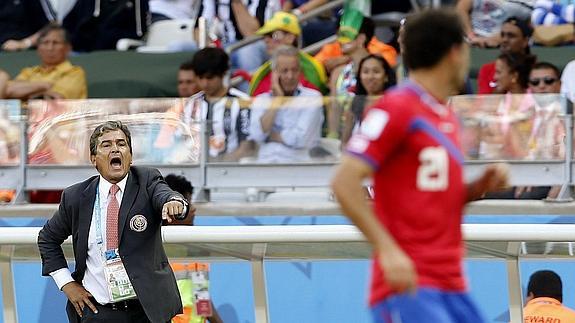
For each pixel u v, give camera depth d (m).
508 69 35.53
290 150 32.56
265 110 32.62
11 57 41.97
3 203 33.25
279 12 39.06
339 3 41.41
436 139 14.98
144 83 40.19
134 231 22.05
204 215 32.16
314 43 42.25
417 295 14.89
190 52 41.44
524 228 20.61
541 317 25.83
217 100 32.84
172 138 32.88
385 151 14.75
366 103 32.19
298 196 32.56
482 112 31.70
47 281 31.55
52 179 33.34
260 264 23.02
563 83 35.97
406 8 41.53
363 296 31.05
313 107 32.50
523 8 41.31
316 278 31.27
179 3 43.12
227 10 42.06
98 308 22.19
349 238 21.05
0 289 30.23
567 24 41.31
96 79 40.47
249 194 32.78
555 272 29.22
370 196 26.33
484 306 30.36
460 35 15.30
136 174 22.47
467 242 21.05
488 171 15.94
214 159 32.81
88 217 22.25
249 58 40.53
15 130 33.47
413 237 14.98
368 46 37.66
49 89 38.62
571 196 31.56
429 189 14.96
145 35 44.09
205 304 28.05
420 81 15.33
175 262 25.14
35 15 43.72
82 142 33.22
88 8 43.75
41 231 22.50
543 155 31.66
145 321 22.44
